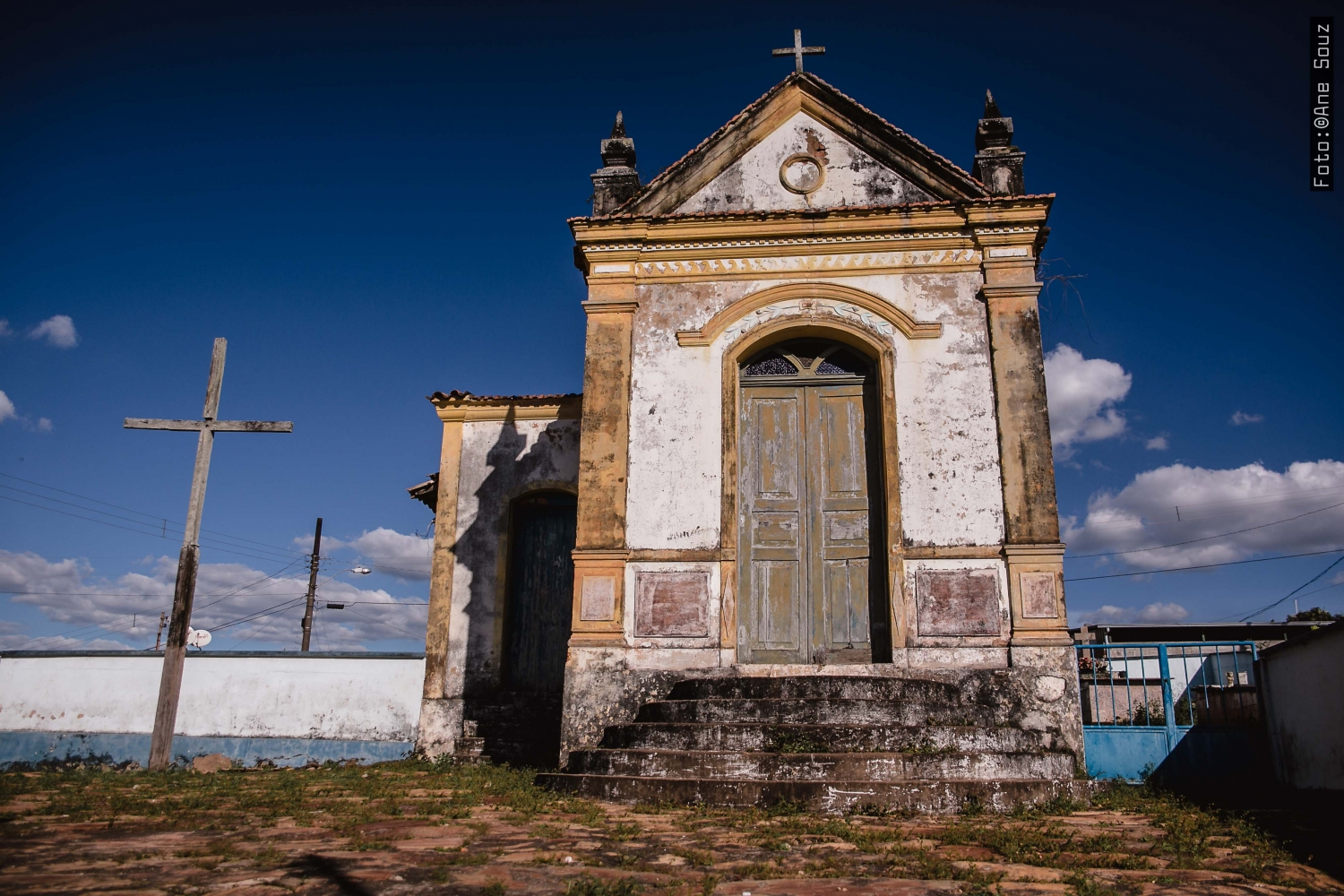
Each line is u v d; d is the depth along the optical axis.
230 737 13.64
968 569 10.70
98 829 6.23
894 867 5.38
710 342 11.86
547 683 14.58
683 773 8.25
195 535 10.81
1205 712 11.59
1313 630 8.88
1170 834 6.51
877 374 11.78
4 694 13.95
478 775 10.14
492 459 15.30
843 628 11.18
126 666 14.01
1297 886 5.11
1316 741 9.02
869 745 8.47
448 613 14.57
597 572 11.09
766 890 4.80
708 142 12.54
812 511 11.60
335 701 13.91
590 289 12.20
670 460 11.47
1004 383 11.17
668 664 10.73
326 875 4.85
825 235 11.97
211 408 10.91
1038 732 8.95
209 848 5.50
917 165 12.22
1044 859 5.66
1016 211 11.63
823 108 12.62
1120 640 22.62
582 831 6.45
